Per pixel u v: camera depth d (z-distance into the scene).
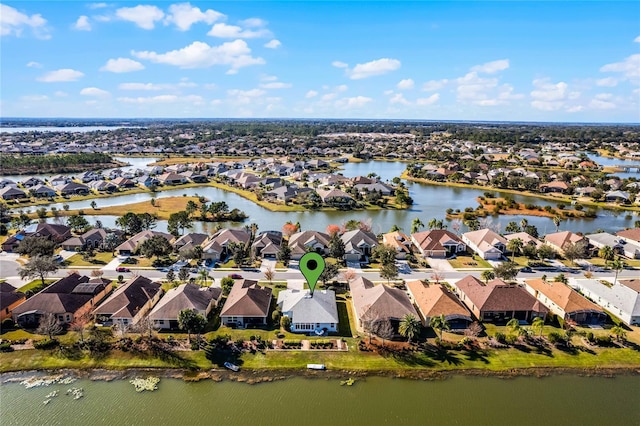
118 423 53.22
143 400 57.22
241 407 55.97
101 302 83.12
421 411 55.44
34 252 101.12
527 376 62.25
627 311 75.44
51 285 82.12
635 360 65.56
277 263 105.75
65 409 55.50
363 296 80.31
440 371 63.06
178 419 53.81
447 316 74.00
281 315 75.38
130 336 70.56
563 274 94.69
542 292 84.44
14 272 98.81
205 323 70.31
